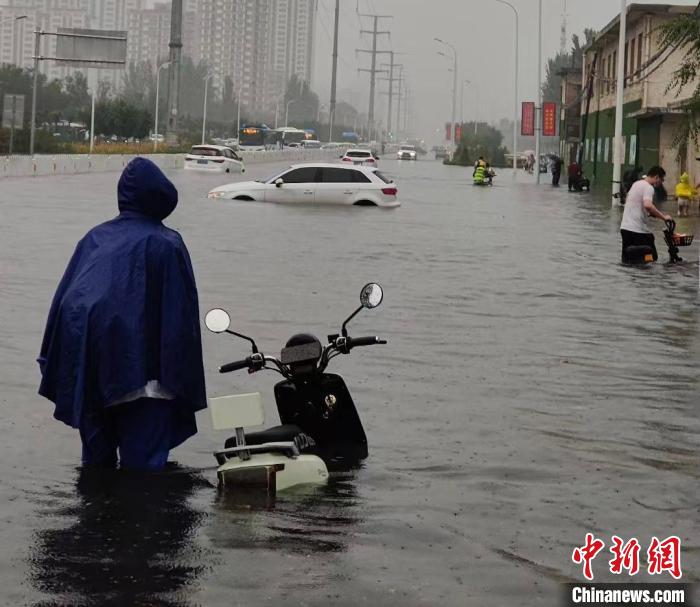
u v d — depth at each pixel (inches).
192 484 269.1
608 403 362.0
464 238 1015.6
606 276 742.5
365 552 223.3
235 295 586.2
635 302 616.1
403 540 231.0
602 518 247.4
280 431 281.7
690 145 1818.4
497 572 213.6
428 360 429.1
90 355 267.9
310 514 247.3
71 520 239.8
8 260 698.8
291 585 205.2
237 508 250.8
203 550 222.7
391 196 1448.1
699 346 475.5
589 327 522.9
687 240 824.9
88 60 2425.0
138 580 206.2
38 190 1471.5
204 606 194.9
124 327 267.6
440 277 708.0
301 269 717.3
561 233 1110.4
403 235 1018.7
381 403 355.3
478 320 535.5
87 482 267.7
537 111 2642.7
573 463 291.6
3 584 202.7
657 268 798.5
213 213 1197.1
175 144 3309.5
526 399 365.7
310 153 4013.3
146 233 275.0
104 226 278.8
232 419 266.8
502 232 1105.4
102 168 2236.7
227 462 268.2
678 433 324.2
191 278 277.3
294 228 1039.0
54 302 277.7
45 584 203.2
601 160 2647.6
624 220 821.9
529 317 550.0
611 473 282.5
